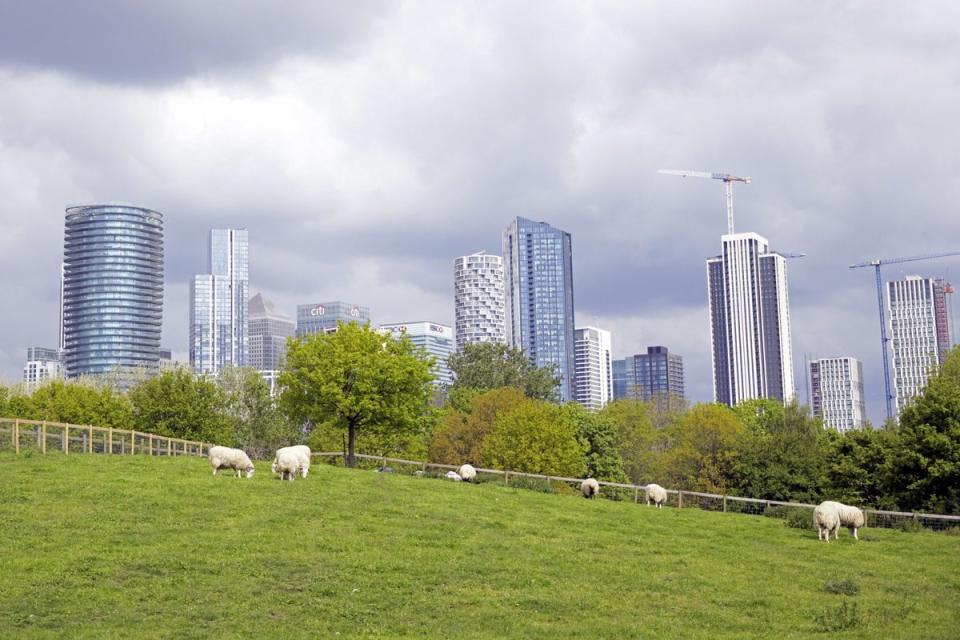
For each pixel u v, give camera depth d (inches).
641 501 3417.8
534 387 6417.3
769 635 1074.7
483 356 6579.7
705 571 1422.2
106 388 4065.0
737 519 2069.4
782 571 1459.2
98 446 2524.6
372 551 1369.3
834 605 1242.6
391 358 3144.7
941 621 1175.0
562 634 1047.6
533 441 3806.6
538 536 1605.6
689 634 1069.1
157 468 1950.1
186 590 1135.0
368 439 4099.4
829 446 3538.4
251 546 1343.5
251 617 1051.3
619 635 1052.5
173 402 3850.9
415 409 3235.7
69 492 1617.9
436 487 2117.4
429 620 1077.8
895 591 1349.7
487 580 1268.5
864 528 2070.6
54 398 3880.4
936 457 2689.5
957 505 2610.7
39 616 1019.3
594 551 1515.7
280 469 1950.1
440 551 1406.3
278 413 4665.4
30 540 1304.1
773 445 3651.6
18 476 1760.6
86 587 1124.5
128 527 1406.3
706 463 4124.0
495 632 1046.4
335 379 3075.8
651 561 1472.7
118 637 958.4
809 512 2010.3
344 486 1926.7
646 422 5088.6
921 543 1820.9
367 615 1085.1
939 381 2945.4
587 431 4475.9
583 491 2402.8
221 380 4756.4
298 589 1168.2
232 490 1731.1
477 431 4468.5
